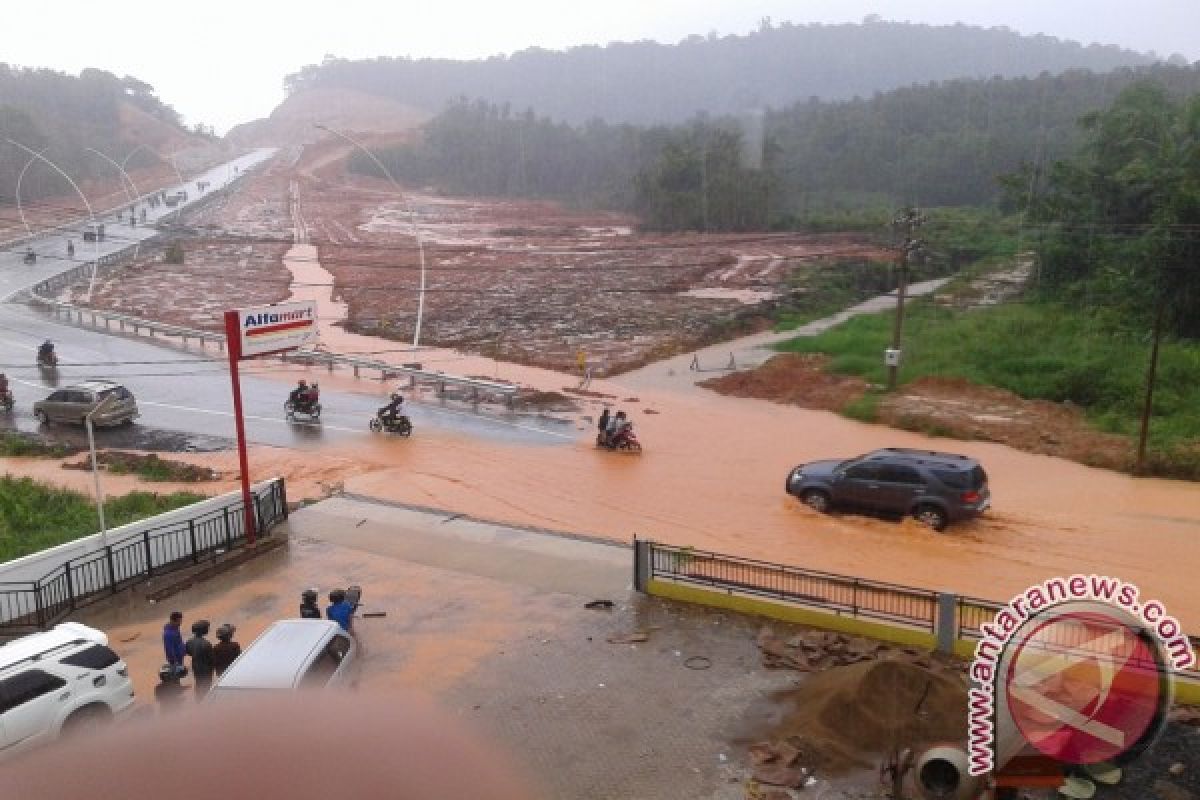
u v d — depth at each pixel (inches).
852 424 1283.2
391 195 6565.0
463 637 581.6
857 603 590.9
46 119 6033.5
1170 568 745.6
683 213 4350.4
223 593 666.8
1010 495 967.0
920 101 6609.3
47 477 1031.0
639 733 466.0
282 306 771.4
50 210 4461.1
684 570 650.8
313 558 727.1
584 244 3858.3
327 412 1314.0
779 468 1061.8
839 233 3988.7
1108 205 2317.9
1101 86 6373.0
